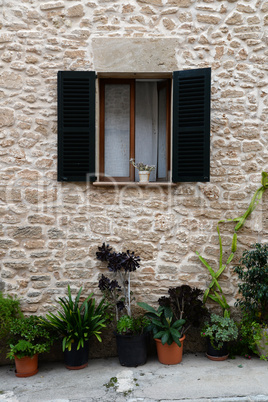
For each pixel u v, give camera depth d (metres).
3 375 3.53
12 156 3.85
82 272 3.88
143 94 4.25
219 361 3.67
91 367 3.62
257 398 2.93
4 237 3.85
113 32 3.86
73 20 3.84
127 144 4.18
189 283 3.91
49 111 3.87
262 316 3.71
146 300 3.89
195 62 3.87
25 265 3.85
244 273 3.61
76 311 3.60
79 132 3.82
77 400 2.97
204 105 3.75
